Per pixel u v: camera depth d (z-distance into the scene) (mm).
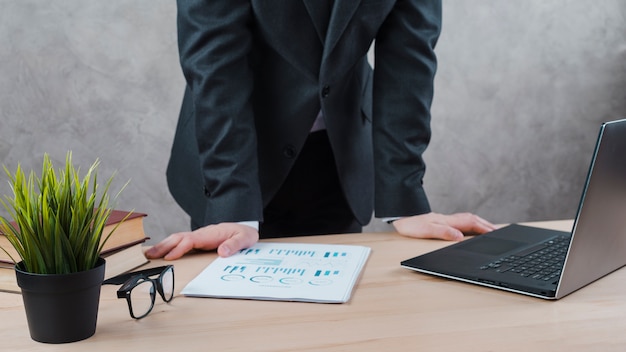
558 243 1357
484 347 888
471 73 3271
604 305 1038
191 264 1285
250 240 1370
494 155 3371
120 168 2963
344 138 1646
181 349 891
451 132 3297
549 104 3395
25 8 2783
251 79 1515
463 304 1050
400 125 1559
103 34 2863
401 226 1521
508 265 1200
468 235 1519
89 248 922
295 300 1070
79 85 2875
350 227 1919
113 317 1010
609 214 1080
